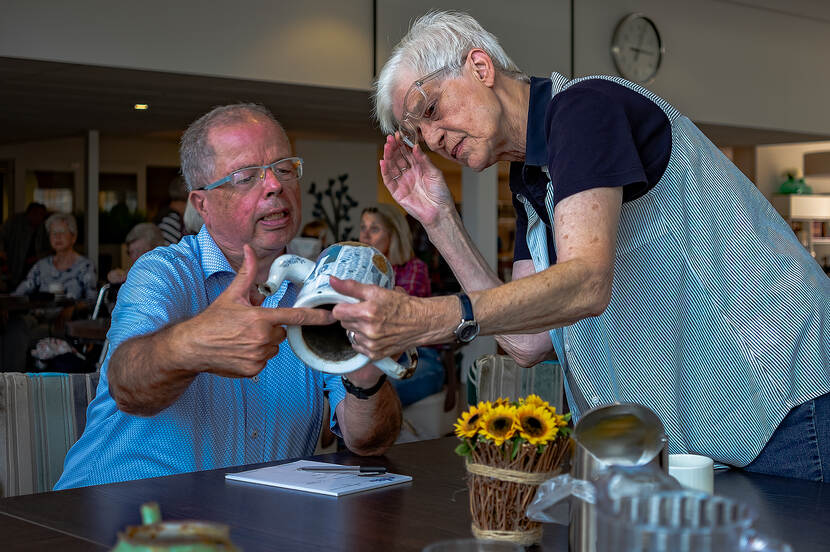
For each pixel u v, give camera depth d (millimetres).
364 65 6137
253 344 1224
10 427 1709
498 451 1006
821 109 8875
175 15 5422
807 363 1396
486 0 6562
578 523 927
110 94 6637
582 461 921
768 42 8383
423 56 1467
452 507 1218
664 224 1407
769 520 1132
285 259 1166
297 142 9992
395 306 1027
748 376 1400
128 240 5469
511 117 1472
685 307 1430
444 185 1642
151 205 11164
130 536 621
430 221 1647
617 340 1470
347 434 1603
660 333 1447
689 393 1453
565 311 1147
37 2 5008
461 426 1034
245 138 1654
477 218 7461
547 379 2215
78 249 10125
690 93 7820
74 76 5727
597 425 917
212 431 1650
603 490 699
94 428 1615
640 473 728
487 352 6746
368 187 10383
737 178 1484
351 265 1102
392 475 1398
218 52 5578
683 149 1401
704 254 1402
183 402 1605
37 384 1751
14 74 5695
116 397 1444
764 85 8375
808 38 8711
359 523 1138
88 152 9305
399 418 1633
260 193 1656
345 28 6047
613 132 1247
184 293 1655
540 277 1126
